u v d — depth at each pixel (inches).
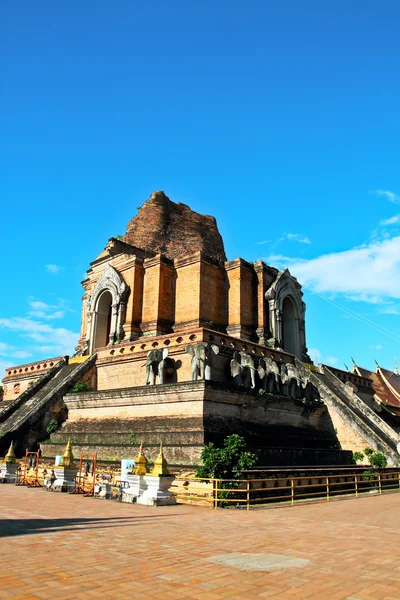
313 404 1237.7
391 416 1753.2
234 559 364.8
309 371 1386.6
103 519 544.7
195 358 1043.9
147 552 380.5
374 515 641.6
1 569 320.5
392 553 399.5
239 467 756.0
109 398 1099.3
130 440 987.3
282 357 1378.0
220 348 1138.7
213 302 1514.5
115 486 754.8
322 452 1059.3
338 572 335.9
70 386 1302.9
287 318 1717.5
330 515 634.8
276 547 413.4
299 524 548.1
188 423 925.2
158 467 717.9
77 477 857.5
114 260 1704.0
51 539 421.7
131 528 490.0
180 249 2087.8
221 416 964.0
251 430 1010.7
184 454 861.8
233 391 981.8
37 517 547.2
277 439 1059.3
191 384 940.6
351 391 1435.8
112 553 374.0
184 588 291.6
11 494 778.2
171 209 2214.6
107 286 1596.9
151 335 1461.6
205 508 686.5
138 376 1256.8
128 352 1305.4
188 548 399.5
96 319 1643.7
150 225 2095.2
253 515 621.9
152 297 1510.8
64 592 277.3
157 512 621.3
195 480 750.5
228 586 297.6
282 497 749.3
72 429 1155.3
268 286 1625.2
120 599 269.1
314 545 426.0
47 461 1043.3
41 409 1224.8
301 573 330.6
